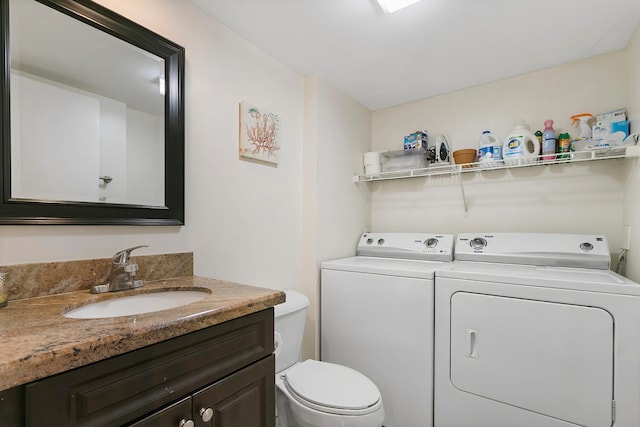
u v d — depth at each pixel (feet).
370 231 8.65
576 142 5.89
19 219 2.93
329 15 4.74
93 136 3.46
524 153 6.06
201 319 2.53
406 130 8.26
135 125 3.82
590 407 4.15
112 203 3.59
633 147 4.72
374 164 7.94
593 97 5.95
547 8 4.53
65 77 3.26
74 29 3.33
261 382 3.13
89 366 1.93
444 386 5.20
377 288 5.88
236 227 5.16
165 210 4.08
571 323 4.30
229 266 5.02
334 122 7.18
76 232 3.36
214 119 4.82
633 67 5.16
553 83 6.36
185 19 4.43
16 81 2.94
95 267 3.47
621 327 4.00
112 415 2.02
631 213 5.11
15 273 2.94
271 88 5.89
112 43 3.63
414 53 5.82
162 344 2.31
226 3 4.49
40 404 1.74
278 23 4.94
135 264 3.51
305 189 6.63
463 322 5.07
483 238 6.54
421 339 5.40
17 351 1.74
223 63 4.98
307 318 6.55
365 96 7.84
